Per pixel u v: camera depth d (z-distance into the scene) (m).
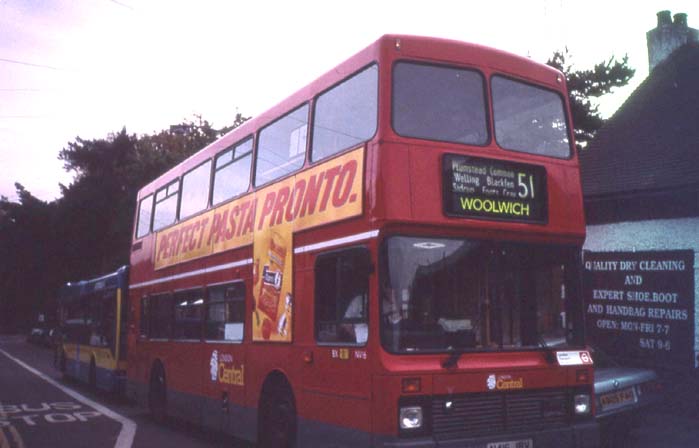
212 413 11.08
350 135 7.93
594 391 8.16
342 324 7.64
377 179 7.22
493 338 7.46
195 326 12.06
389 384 6.88
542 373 7.57
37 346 52.06
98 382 18.95
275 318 9.17
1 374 26.36
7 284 61.59
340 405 7.56
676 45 17.61
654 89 16.50
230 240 10.89
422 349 7.10
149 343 14.37
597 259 14.50
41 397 18.70
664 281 13.23
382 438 6.86
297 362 8.53
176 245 13.44
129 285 16.62
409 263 7.20
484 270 7.52
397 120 7.41
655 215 13.60
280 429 9.13
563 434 7.50
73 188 53.53
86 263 54.88
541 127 8.30
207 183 12.27
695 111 14.75
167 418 13.61
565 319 7.94
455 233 7.41
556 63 22.41
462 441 6.93
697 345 12.62
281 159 9.59
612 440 9.52
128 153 49.12
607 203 14.45
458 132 7.68
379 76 7.54
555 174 8.15
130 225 42.66
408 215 7.16
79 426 13.34
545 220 7.92
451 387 7.07
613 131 16.20
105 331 18.58
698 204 12.84
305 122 9.04
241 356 10.14
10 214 58.62
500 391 7.31
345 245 7.66
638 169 14.19
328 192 8.16
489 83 8.02
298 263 8.70
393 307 7.07
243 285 10.27
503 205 7.68
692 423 11.77
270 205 9.67
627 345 13.82
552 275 7.93
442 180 7.39
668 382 12.90
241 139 11.05
